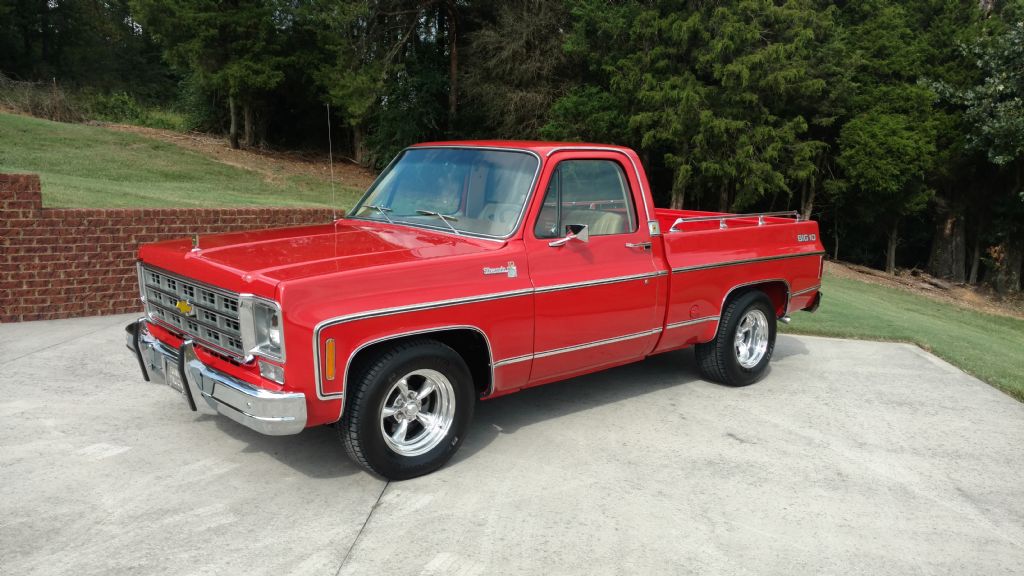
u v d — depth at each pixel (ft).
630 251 17.98
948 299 91.91
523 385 16.65
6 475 14.26
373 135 105.60
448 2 99.25
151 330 16.56
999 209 103.19
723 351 20.92
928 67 95.30
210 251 14.85
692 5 79.00
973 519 14.19
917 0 101.09
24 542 11.95
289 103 106.52
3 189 25.39
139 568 11.35
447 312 14.46
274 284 12.62
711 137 79.15
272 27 89.76
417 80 99.30
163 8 83.10
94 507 13.19
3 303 25.95
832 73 89.51
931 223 117.29
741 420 19.01
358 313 13.21
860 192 95.66
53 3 134.62
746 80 74.64
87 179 54.85
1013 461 17.13
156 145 83.35
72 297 27.12
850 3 101.50
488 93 94.27
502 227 16.05
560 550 12.35
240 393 12.95
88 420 17.20
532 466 15.65
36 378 19.95
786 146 84.58
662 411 19.43
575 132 85.81
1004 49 87.76
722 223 21.70
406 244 15.55
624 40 84.17
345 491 14.20
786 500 14.57
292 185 81.71
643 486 14.88
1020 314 92.84
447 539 12.55
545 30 91.66
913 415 20.07
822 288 56.80
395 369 13.87
